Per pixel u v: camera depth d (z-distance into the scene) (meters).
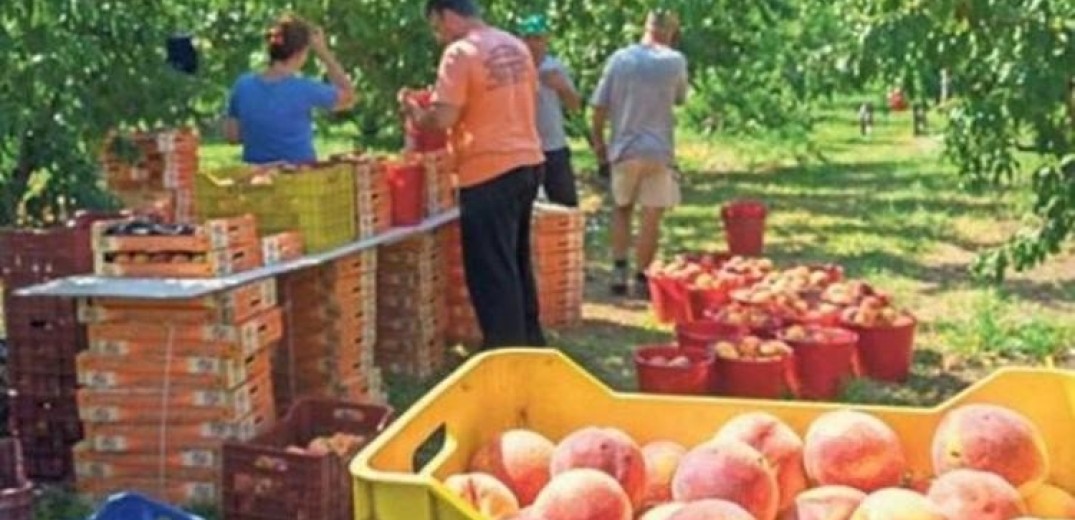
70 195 6.61
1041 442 2.21
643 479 2.17
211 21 9.05
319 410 5.11
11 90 6.25
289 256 5.59
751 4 13.51
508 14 10.60
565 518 2.01
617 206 8.77
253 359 5.20
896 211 12.35
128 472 5.16
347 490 4.70
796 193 13.70
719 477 2.06
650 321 8.13
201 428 5.11
